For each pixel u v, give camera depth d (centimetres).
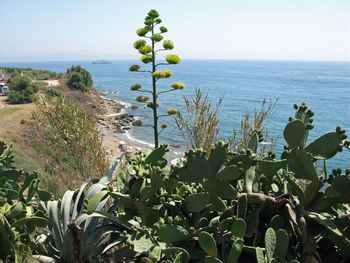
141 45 309
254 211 164
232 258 147
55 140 477
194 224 186
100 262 204
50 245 216
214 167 175
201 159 175
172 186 186
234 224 153
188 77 14612
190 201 178
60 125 473
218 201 174
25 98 4372
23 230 220
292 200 166
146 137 3180
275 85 11125
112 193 188
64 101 513
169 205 188
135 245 160
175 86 313
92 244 199
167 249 158
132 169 197
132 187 192
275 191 190
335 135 172
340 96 8019
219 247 168
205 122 380
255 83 11594
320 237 167
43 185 392
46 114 497
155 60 314
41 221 210
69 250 206
